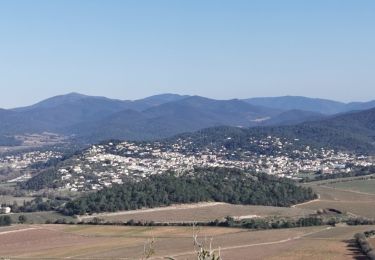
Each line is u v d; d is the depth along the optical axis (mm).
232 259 111688
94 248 129000
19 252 127938
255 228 154750
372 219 166500
